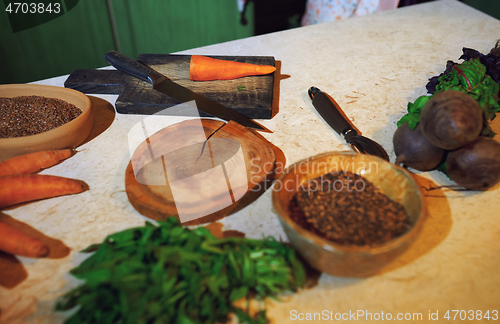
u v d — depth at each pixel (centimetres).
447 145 36
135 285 27
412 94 59
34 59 110
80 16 110
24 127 47
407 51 71
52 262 36
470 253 36
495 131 50
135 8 117
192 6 123
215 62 57
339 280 34
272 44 75
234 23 133
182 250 29
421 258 36
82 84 58
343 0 99
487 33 76
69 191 43
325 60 69
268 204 42
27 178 40
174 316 28
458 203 41
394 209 34
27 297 33
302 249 31
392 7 95
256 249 32
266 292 32
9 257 36
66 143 46
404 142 42
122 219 40
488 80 45
